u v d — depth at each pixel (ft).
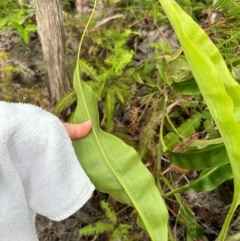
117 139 1.61
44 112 1.53
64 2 3.01
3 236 1.52
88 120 1.62
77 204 1.64
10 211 1.49
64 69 2.37
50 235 2.60
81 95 1.64
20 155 1.51
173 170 2.35
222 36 2.20
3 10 2.83
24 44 2.91
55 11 2.09
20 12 2.71
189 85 1.95
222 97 1.08
